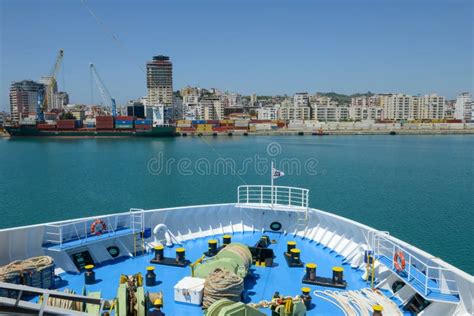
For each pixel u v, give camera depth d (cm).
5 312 613
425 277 993
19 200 5556
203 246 1602
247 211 1805
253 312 894
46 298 644
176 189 6334
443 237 3603
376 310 971
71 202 5450
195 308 1094
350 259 1429
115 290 1218
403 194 5766
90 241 1380
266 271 1355
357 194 5778
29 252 1320
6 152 12800
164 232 1605
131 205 5284
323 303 1129
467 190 6059
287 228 1758
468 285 901
